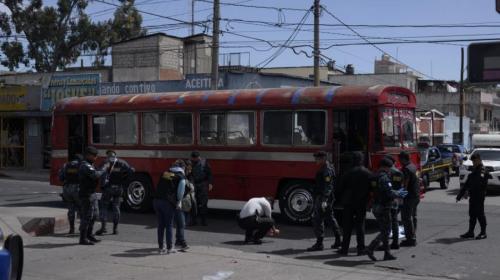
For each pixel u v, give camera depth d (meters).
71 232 12.98
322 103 13.69
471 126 60.31
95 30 47.84
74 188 12.79
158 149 16.12
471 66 5.25
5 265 5.57
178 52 39.12
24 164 33.06
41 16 47.41
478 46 5.22
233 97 15.00
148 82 29.38
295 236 12.80
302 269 9.46
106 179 12.98
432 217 15.88
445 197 21.97
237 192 14.89
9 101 33.06
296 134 14.06
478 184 12.34
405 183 11.48
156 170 16.17
